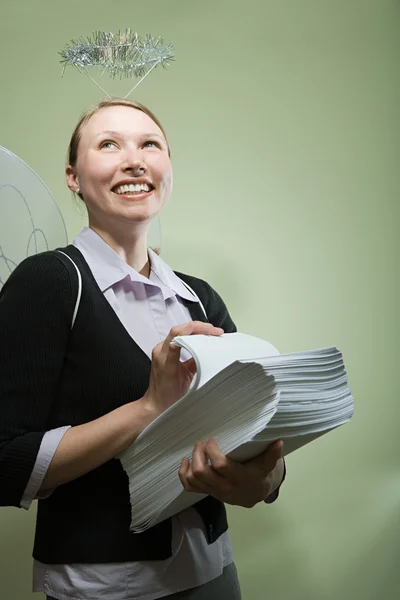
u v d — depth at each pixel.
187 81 2.34
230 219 2.32
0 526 2.13
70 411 1.08
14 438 1.01
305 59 2.39
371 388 2.32
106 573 1.04
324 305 2.33
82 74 2.29
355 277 2.35
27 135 2.26
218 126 2.34
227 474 0.90
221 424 0.92
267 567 2.22
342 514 2.28
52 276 1.07
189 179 2.32
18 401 1.01
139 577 1.04
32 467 0.98
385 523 2.29
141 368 1.09
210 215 2.31
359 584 2.26
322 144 2.38
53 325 1.04
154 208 1.21
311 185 2.36
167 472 0.97
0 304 1.08
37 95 2.28
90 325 1.07
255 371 0.85
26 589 2.11
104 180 1.19
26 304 1.05
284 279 2.32
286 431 0.90
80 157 1.23
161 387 0.98
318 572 2.24
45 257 1.11
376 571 2.27
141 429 1.00
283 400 0.87
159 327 1.19
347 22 2.41
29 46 2.30
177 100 2.34
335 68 2.40
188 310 1.28
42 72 2.29
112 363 1.07
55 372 1.05
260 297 2.31
